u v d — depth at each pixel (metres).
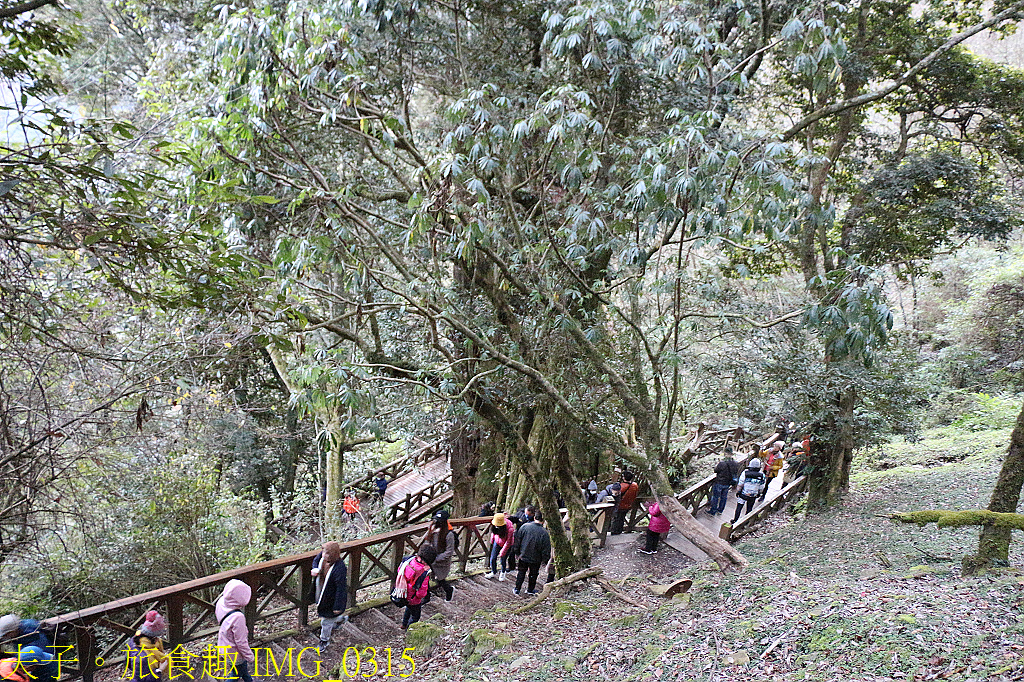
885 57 14.51
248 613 7.35
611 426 11.15
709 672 5.78
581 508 11.01
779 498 14.58
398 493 18.92
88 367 4.91
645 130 10.58
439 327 10.23
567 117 7.30
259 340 5.57
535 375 8.66
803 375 12.34
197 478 10.93
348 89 7.29
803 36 7.30
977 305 22.70
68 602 8.77
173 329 5.85
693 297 12.08
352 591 8.59
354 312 7.87
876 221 14.19
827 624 6.13
